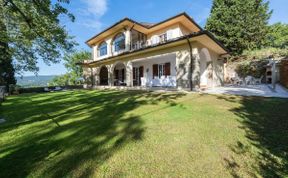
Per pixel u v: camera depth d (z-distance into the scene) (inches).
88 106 333.4
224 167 109.9
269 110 236.4
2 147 149.9
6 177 105.5
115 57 702.5
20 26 356.2
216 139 150.3
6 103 436.8
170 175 103.4
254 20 1014.4
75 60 1609.3
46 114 279.7
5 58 485.4
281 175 101.2
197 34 419.8
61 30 365.7
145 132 172.1
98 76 897.5
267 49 905.5
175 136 159.6
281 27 1103.0
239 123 189.9
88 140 156.9
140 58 633.6
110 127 191.3
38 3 278.1
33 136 173.9
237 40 1020.5
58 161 122.3
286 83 535.2
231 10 1039.0
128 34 742.5
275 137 150.3
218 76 716.7
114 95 480.4
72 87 1032.8
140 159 122.0
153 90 549.6
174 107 282.4
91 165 115.6
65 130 188.5
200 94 409.1
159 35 735.7
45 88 940.0
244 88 539.2
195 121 202.4
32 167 115.4
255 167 109.3
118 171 108.5
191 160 118.7
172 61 691.4
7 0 265.6
